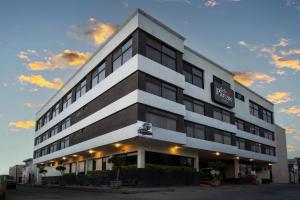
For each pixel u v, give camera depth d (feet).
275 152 173.68
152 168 87.10
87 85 120.88
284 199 54.08
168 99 93.04
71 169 140.46
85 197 58.44
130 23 92.38
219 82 124.57
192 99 108.68
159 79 91.30
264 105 170.60
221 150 115.55
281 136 195.72
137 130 81.20
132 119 84.48
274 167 181.98
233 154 122.83
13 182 113.50
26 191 87.45
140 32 88.84
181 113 95.96
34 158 201.98
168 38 97.50
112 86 98.12
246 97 151.02
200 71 116.16
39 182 190.90
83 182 115.34
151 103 86.48
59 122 152.76
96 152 115.03
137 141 87.86
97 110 107.34
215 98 116.98
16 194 70.38
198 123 108.06
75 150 123.03
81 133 120.78
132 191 68.59
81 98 124.47
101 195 63.72
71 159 141.28
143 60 87.40
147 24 91.25
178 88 97.50
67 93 146.72
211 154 120.26
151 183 85.46
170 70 95.45
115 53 101.24
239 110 141.49
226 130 121.29
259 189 88.69
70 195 64.90
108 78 101.55
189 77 109.70
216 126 116.16
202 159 137.18
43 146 179.42
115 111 93.66
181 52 102.06
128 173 87.45
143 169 84.79
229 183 134.82
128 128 85.30
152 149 90.94
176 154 99.25
